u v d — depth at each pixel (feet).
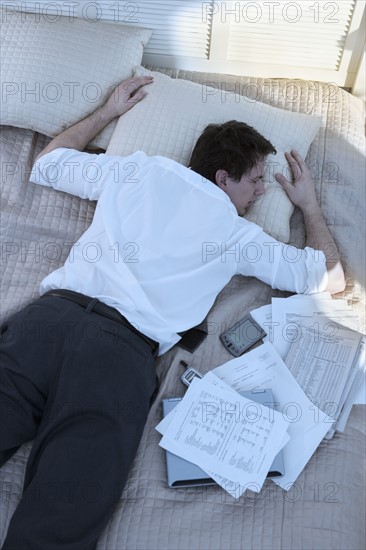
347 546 4.40
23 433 4.59
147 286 4.88
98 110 6.49
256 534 4.42
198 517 4.49
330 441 4.92
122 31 6.80
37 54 6.46
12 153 6.51
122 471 4.39
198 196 5.15
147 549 4.34
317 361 5.32
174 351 5.34
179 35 7.17
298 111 6.99
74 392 4.50
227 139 5.46
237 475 4.63
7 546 4.03
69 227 6.07
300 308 5.60
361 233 6.18
